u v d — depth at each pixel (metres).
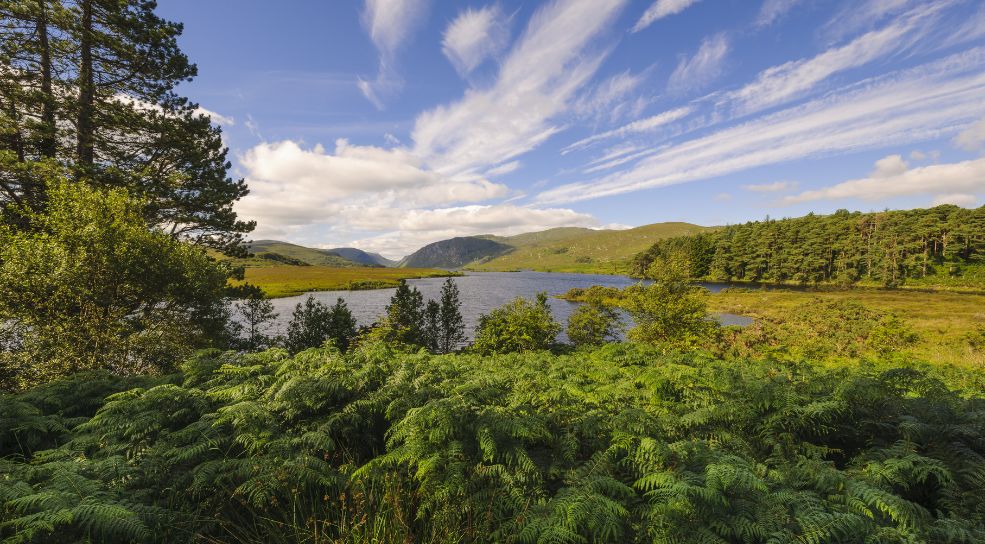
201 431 5.74
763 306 59.69
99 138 17.05
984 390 10.95
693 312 24.66
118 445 5.52
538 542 3.71
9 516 3.74
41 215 13.37
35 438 6.16
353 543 4.36
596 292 42.31
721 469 4.17
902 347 22.27
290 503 4.83
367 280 123.81
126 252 13.59
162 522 4.09
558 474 5.30
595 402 7.54
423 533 4.55
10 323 12.33
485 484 4.99
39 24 16.17
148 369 13.73
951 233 94.94
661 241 169.25
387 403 7.00
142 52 18.19
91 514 3.54
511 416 6.04
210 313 16.94
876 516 4.19
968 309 51.06
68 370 11.93
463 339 34.22
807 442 6.06
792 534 3.53
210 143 20.44
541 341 24.72
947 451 5.56
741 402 7.05
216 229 20.08
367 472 5.05
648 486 4.70
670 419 6.52
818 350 21.08
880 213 114.81
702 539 3.60
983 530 3.88
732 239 138.00
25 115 15.42
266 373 8.67
